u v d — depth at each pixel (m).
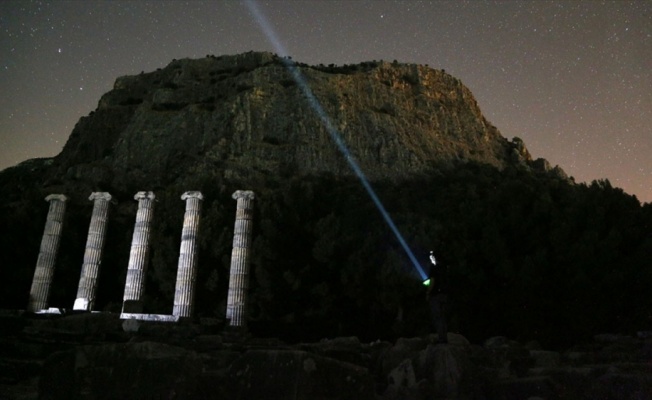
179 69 109.94
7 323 15.70
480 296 26.70
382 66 111.44
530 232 27.50
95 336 15.90
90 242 32.16
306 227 36.56
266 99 90.88
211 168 72.50
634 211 27.70
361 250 32.94
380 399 7.86
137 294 29.59
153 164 82.56
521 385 7.91
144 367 6.71
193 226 30.33
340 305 33.84
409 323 30.41
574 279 24.38
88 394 6.58
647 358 12.55
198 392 6.71
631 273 24.59
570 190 31.94
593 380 8.21
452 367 8.16
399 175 82.44
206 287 38.94
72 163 96.12
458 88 119.12
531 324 25.19
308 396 6.26
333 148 85.06
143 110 97.31
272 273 35.44
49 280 32.50
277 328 33.94
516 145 115.19
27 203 46.66
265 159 79.88
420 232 32.56
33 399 8.40
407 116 101.69
